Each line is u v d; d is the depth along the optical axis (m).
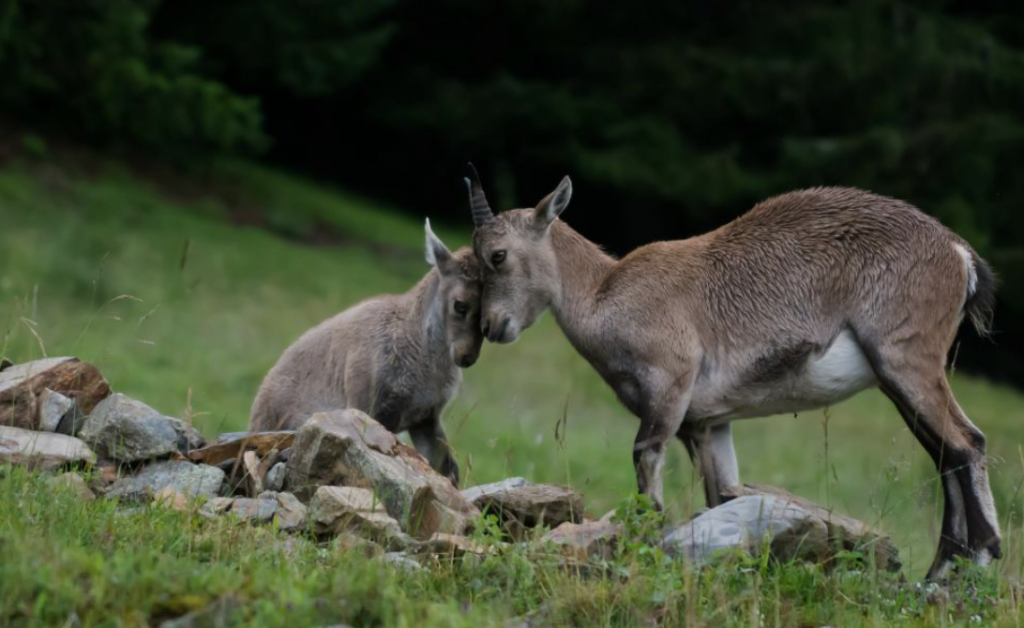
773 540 23.89
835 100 109.06
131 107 97.50
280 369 34.91
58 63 96.38
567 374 72.88
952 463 26.56
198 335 67.00
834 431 69.69
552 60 120.00
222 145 101.44
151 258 79.56
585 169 109.12
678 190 107.50
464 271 31.52
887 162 102.81
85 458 25.84
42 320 61.53
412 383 32.75
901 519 31.19
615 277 28.84
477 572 22.03
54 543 19.80
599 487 51.69
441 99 114.56
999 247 107.56
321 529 23.86
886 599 23.19
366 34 109.31
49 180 89.81
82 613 18.38
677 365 27.86
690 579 21.38
